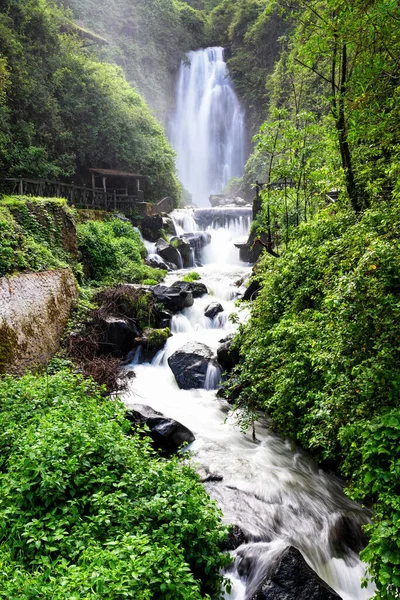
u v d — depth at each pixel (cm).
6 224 946
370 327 426
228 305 1404
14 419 556
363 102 696
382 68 675
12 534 374
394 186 640
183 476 489
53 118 2066
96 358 1017
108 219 1958
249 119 4094
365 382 409
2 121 1702
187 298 1377
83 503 409
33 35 2142
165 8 4250
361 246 561
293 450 728
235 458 695
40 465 415
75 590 299
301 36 812
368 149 791
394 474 374
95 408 583
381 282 414
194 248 2152
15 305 846
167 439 697
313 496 605
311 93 1577
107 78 2461
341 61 825
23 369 845
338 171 852
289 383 604
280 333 659
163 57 4172
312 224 841
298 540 519
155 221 2155
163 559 354
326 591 405
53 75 2130
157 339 1159
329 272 648
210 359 1020
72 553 352
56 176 1975
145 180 2586
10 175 1739
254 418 721
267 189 1067
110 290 1273
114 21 3797
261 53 3984
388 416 393
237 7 4428
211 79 4453
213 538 415
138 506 414
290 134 962
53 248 1186
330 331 522
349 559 513
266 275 907
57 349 1004
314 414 511
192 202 3997
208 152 4312
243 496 591
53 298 1023
